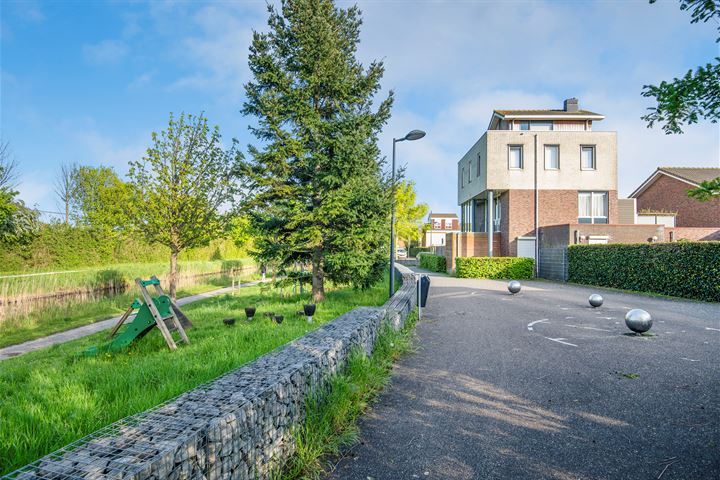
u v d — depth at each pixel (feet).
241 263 118.42
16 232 61.21
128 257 84.79
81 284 60.59
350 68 40.06
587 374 17.93
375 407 14.37
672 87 9.96
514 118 89.04
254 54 36.78
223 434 7.42
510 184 84.02
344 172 35.04
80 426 11.66
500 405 14.47
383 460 10.71
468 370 18.67
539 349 22.52
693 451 11.03
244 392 8.89
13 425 11.40
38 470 5.75
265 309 36.19
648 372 18.12
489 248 85.10
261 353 19.81
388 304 26.99
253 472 8.34
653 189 109.91
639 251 51.13
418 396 15.42
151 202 38.60
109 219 39.70
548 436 12.05
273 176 37.11
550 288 57.47
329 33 35.76
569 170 83.82
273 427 9.24
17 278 51.85
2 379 17.76
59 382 16.11
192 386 15.02
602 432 12.26
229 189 41.19
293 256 40.47
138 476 5.59
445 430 12.50
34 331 33.83
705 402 14.47
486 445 11.51
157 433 6.80
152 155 39.70
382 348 19.76
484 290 54.75
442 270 98.32
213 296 57.88
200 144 41.09
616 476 9.88
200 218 41.34
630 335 26.05
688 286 43.47
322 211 35.22
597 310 36.83
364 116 35.86
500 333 26.89
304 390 11.02
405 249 205.36
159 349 23.03
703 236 77.87
